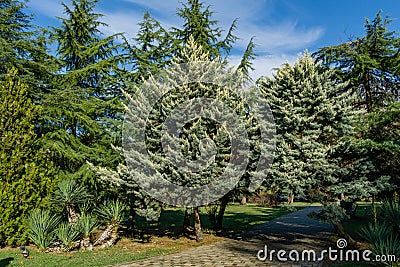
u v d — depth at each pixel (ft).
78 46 50.65
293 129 29.71
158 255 29.17
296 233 42.11
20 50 42.68
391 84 39.68
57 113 42.68
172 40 49.06
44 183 35.01
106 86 52.39
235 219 59.57
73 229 31.86
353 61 40.65
